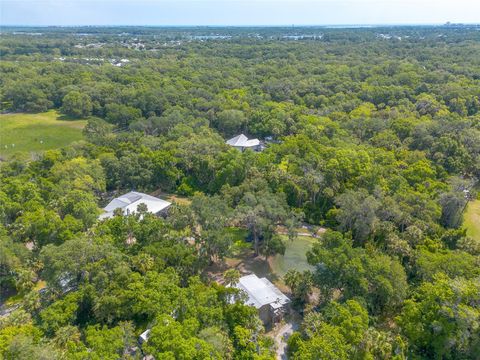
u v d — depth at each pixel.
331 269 48.00
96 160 85.38
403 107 119.62
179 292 45.47
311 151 85.88
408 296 48.38
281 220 65.12
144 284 46.97
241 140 105.06
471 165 86.81
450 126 96.25
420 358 41.19
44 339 40.25
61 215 67.88
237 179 80.81
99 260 49.97
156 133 110.38
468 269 48.09
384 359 39.78
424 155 84.81
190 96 133.38
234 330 42.72
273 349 43.50
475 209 76.38
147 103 127.69
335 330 38.94
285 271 59.97
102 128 109.50
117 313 45.06
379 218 63.09
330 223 72.00
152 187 86.25
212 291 45.75
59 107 149.75
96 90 141.12
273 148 93.31
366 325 41.16
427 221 61.19
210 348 36.41
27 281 53.34
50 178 78.44
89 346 39.81
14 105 146.50
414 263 53.38
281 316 49.44
